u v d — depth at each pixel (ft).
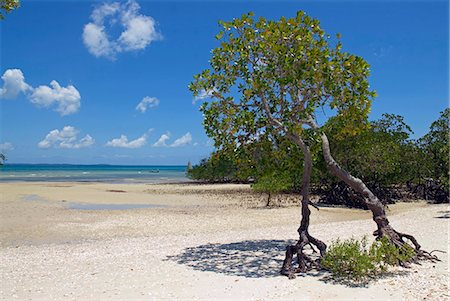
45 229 71.56
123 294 32.68
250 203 119.14
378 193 119.14
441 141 128.67
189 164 269.64
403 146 127.65
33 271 40.91
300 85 39.68
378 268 38.63
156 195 145.89
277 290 33.30
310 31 39.65
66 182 233.76
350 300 30.68
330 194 120.67
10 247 56.80
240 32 42.34
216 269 40.83
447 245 50.70
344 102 39.58
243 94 41.50
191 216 88.53
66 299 31.63
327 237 58.65
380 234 42.47
